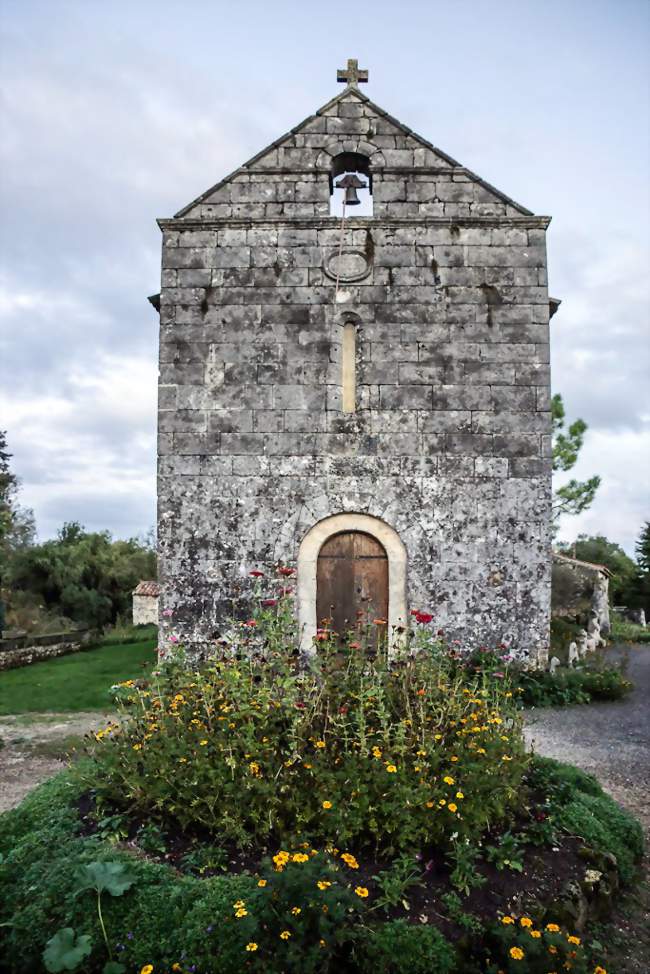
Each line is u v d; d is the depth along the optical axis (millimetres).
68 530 38844
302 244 12453
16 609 29062
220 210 12594
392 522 11867
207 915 4242
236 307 12328
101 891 4488
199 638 11680
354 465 11977
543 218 12391
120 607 34250
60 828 5391
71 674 16531
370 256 12398
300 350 12203
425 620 7148
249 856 4957
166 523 11914
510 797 5656
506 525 11859
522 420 12055
